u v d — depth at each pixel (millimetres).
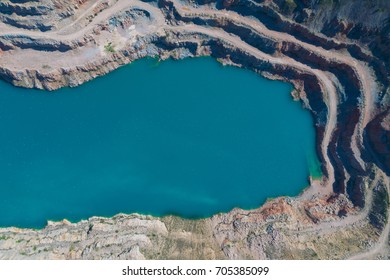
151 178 82188
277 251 70312
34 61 85688
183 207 80500
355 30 88000
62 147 82125
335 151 85562
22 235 73438
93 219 77312
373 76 87250
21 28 85688
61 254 67312
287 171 85000
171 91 88938
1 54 85688
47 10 84938
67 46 86312
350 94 87938
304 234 74625
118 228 73750
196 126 86500
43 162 80875
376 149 82188
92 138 83375
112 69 88812
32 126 82875
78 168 81375
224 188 82688
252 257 69375
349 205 80000
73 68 86000
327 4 86125
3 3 83750
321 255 69938
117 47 88438
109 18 88562
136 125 85188
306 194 83125
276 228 74500
